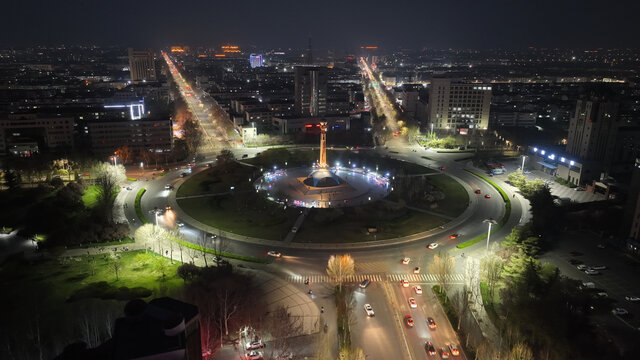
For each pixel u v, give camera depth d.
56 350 140.62
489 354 140.88
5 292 179.50
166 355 55.53
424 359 147.62
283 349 145.88
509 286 175.00
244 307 168.00
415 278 199.50
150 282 187.38
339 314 168.25
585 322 148.12
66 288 182.88
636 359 138.38
